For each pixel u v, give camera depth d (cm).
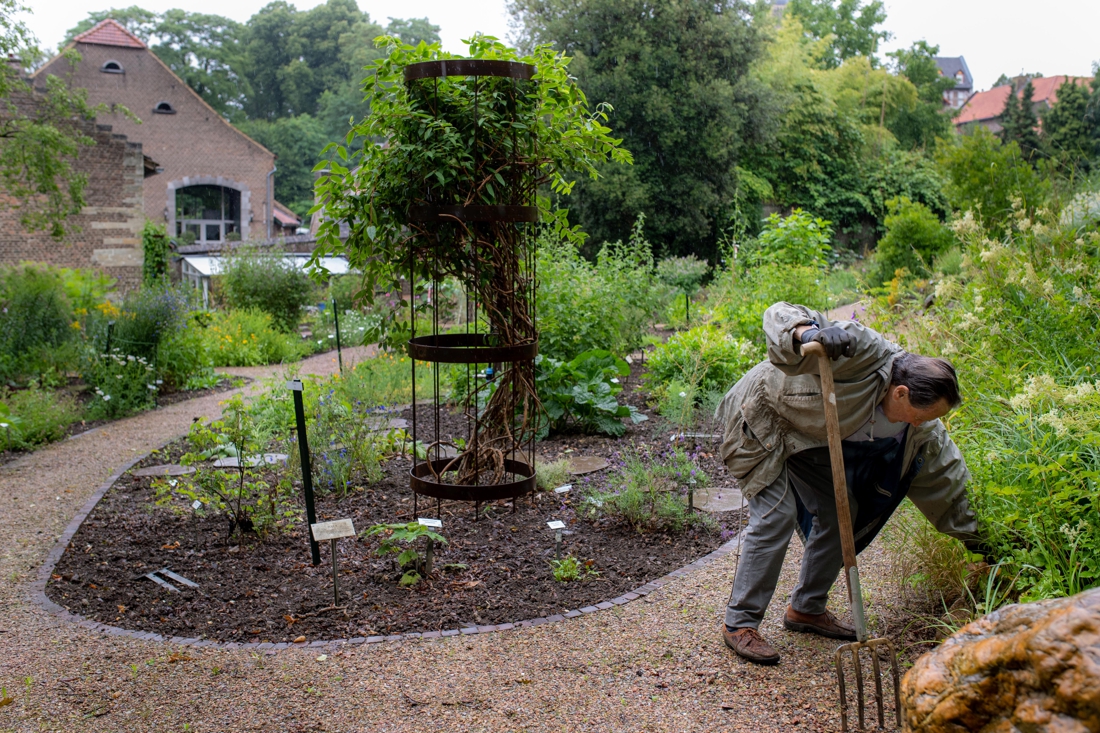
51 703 285
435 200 418
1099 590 157
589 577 392
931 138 3922
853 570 259
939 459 296
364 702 281
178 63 5297
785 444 299
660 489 486
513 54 428
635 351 1076
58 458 672
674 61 2502
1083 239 495
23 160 1336
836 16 4975
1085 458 307
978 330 434
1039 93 6316
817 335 264
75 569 419
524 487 436
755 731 259
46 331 1101
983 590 317
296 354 1363
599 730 262
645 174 2541
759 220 2848
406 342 470
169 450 689
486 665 306
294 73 5906
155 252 1939
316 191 434
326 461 549
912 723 177
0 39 1254
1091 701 141
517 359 421
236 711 277
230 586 390
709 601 359
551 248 912
